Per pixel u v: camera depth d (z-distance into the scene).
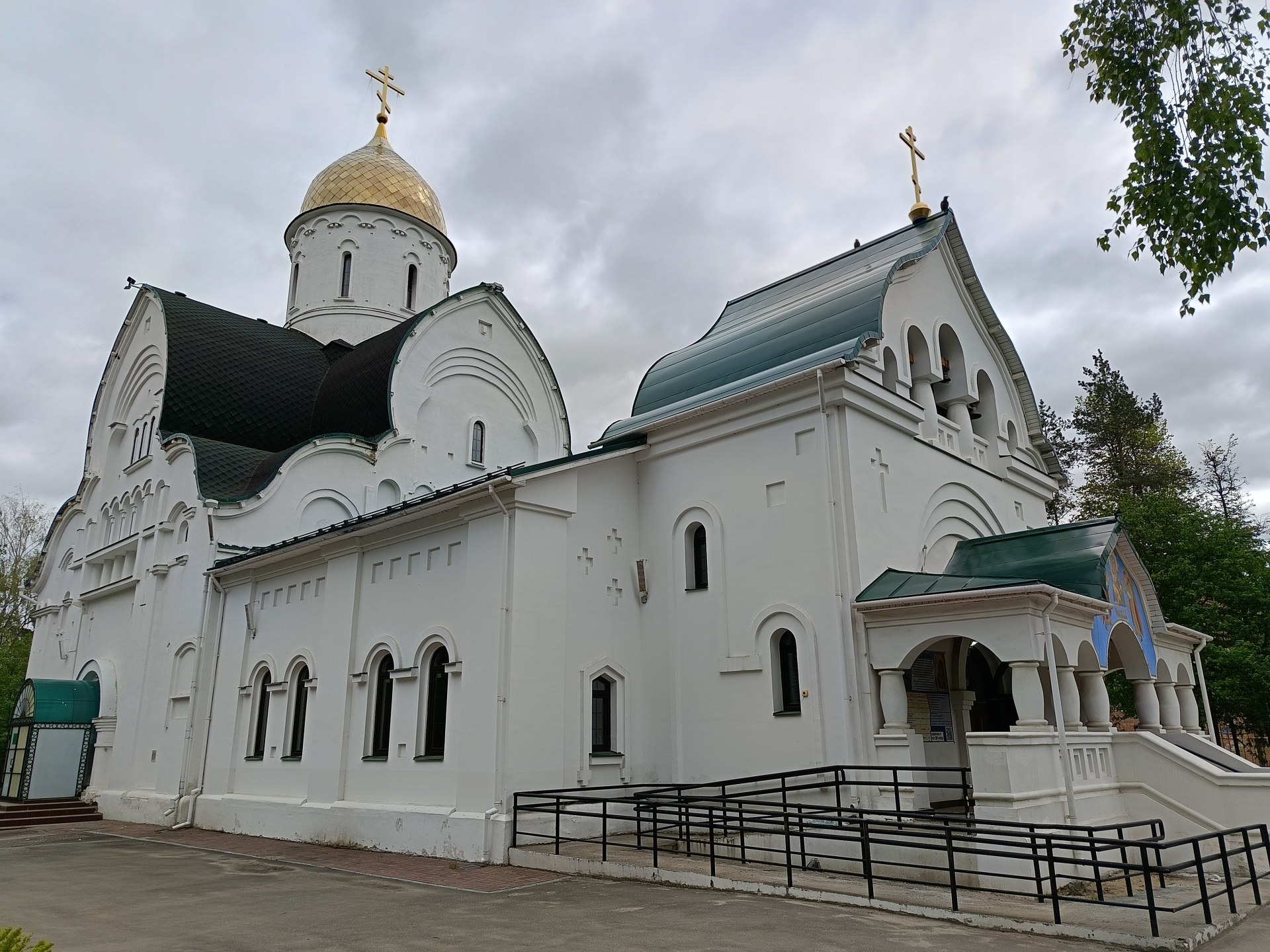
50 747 24.22
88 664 26.70
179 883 13.23
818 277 19.81
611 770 15.66
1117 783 13.38
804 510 14.95
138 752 22.77
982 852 9.19
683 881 11.38
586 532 16.44
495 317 28.27
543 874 12.64
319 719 17.84
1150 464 36.94
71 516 31.25
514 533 14.87
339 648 17.86
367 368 26.00
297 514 22.81
